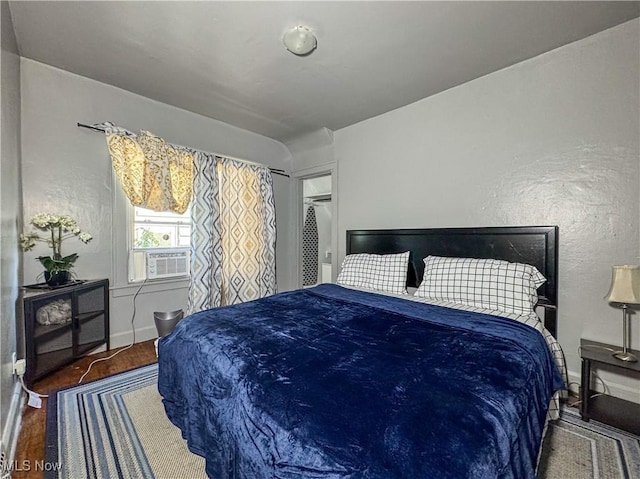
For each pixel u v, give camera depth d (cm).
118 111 274
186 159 307
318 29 190
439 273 234
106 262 272
